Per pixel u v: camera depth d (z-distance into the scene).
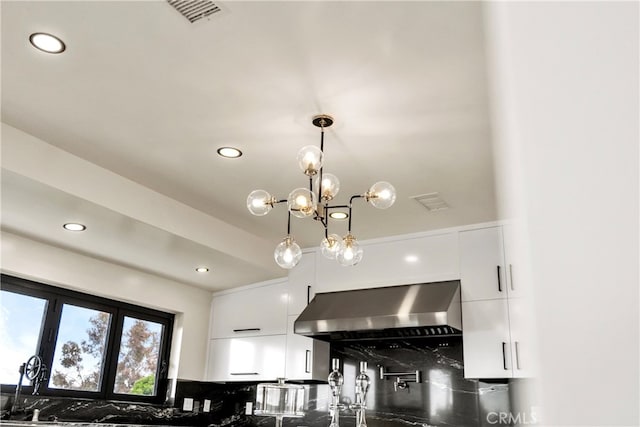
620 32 0.20
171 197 3.81
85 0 2.02
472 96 2.53
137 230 3.74
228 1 2.00
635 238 0.18
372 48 2.22
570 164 0.20
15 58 2.37
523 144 0.21
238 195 3.75
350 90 2.52
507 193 0.23
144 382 4.74
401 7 2.00
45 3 2.04
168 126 2.90
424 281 4.10
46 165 3.07
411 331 4.03
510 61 0.22
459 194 3.57
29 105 2.74
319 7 2.01
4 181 3.03
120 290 4.50
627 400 0.17
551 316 0.18
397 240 4.32
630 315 0.17
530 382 0.19
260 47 2.25
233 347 4.99
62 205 3.35
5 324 3.85
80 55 2.34
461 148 3.01
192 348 5.04
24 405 3.83
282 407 2.51
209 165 3.33
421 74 2.38
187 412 4.96
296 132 2.92
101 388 4.38
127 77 2.49
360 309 4.10
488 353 3.71
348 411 4.53
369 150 3.07
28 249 3.92
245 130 2.91
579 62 0.20
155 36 2.21
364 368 2.82
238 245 4.34
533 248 0.19
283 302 4.74
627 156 0.19
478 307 3.84
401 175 3.36
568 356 0.18
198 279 4.95
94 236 3.88
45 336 4.05
